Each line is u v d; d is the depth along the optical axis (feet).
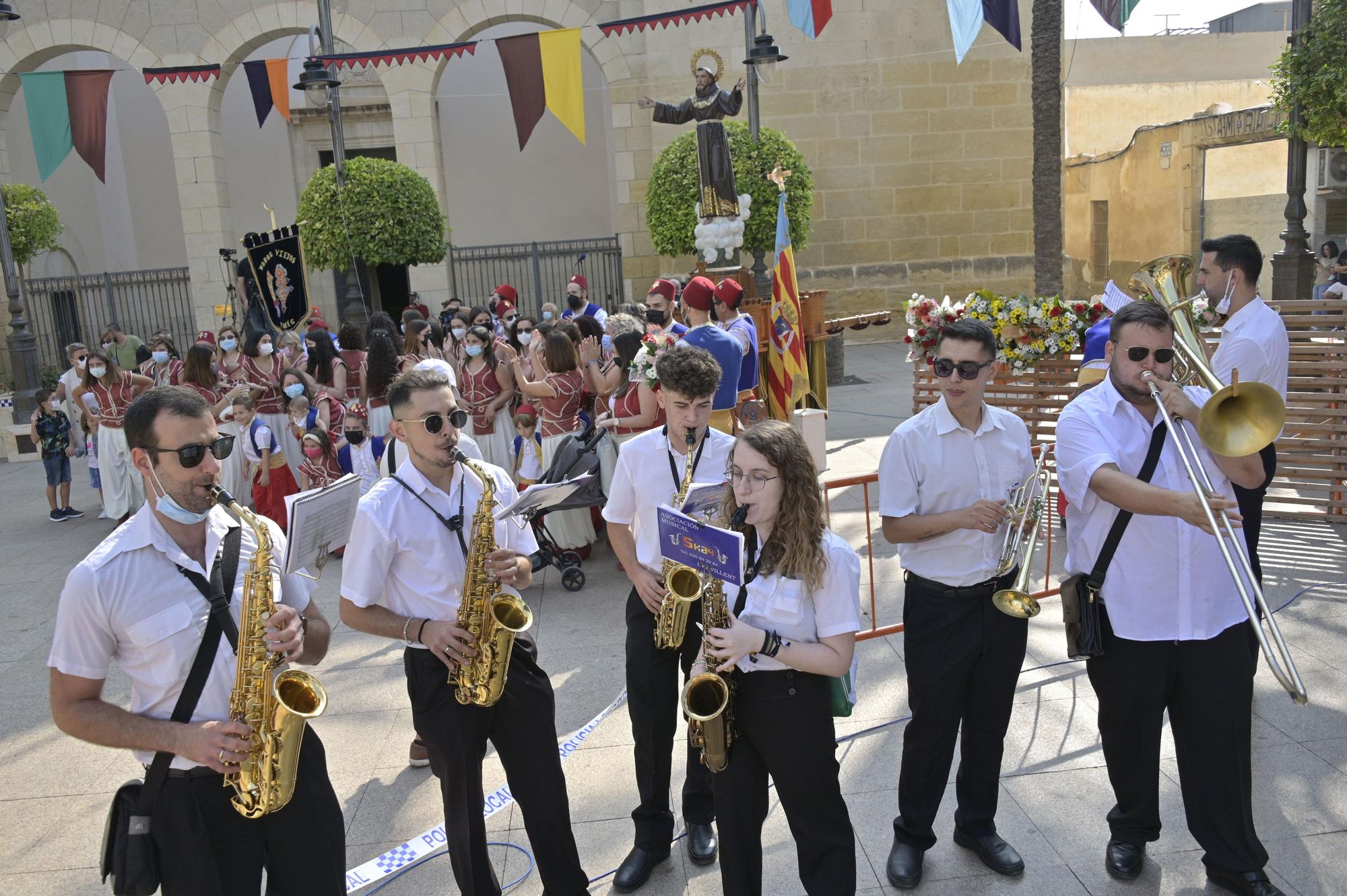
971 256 63.57
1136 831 11.32
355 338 32.99
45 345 64.13
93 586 8.55
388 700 17.57
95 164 42.37
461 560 11.03
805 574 9.40
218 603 8.99
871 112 61.72
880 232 63.00
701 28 59.52
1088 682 16.02
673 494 12.07
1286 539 22.03
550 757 11.13
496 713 11.03
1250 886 10.69
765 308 33.58
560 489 11.47
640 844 12.07
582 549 24.48
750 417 25.68
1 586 26.48
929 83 61.67
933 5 61.00
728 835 10.00
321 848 9.40
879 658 17.58
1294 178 39.91
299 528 9.07
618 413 22.00
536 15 60.29
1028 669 16.56
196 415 8.76
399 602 10.91
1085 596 11.10
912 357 25.58
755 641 9.17
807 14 38.27
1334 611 18.04
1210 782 10.83
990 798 11.85
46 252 66.13
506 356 29.12
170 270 68.33
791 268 29.78
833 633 9.50
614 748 15.28
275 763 8.82
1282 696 15.16
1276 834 11.94
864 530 24.79
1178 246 68.49
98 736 8.55
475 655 10.58
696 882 11.95
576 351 25.39
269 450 26.76
